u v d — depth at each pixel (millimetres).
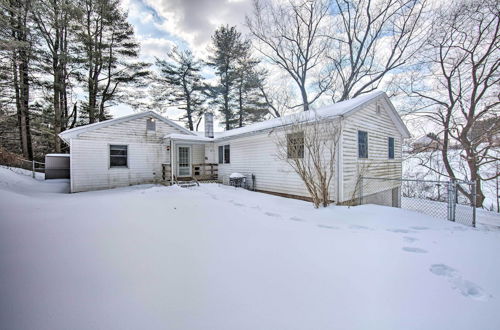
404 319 1546
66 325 1371
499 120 9930
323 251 2703
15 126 13125
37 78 13203
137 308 1553
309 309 1617
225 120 20953
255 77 18781
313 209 5316
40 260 2176
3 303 1527
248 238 3076
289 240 3051
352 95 16094
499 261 2525
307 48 16438
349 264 2369
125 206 4766
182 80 19906
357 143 6805
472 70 10734
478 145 10984
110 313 1491
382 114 8289
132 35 16422
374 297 1787
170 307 1577
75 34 13984
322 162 6570
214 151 11742
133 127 10258
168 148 11234
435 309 1666
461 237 3393
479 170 11055
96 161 9312
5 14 10039
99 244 2645
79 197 6883
